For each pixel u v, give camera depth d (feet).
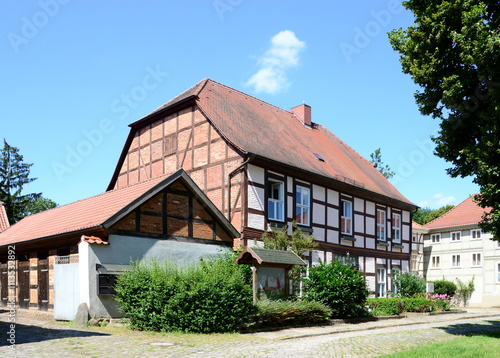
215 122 66.85
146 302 42.91
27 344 32.71
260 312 46.24
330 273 58.70
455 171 41.75
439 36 38.86
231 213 62.90
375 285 87.71
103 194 61.52
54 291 49.93
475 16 35.99
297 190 71.92
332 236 77.61
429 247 133.90
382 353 33.60
